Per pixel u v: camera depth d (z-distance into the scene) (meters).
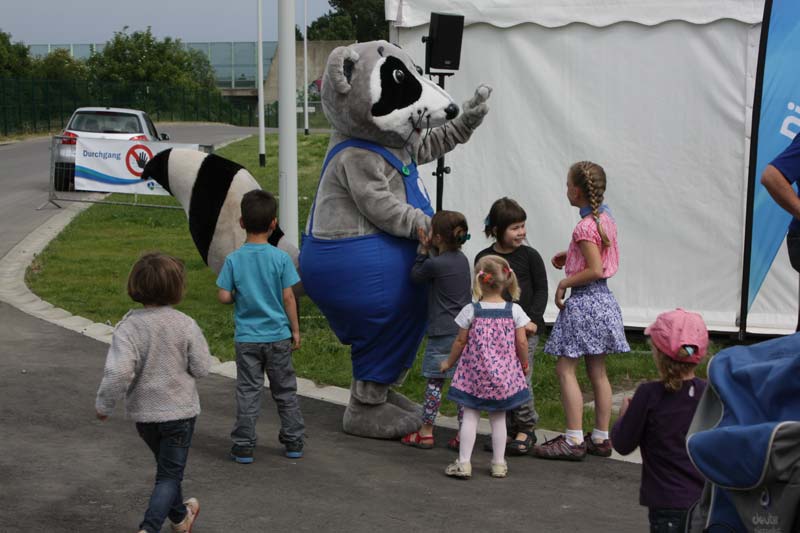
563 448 6.42
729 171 9.22
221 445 6.54
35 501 5.34
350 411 6.95
